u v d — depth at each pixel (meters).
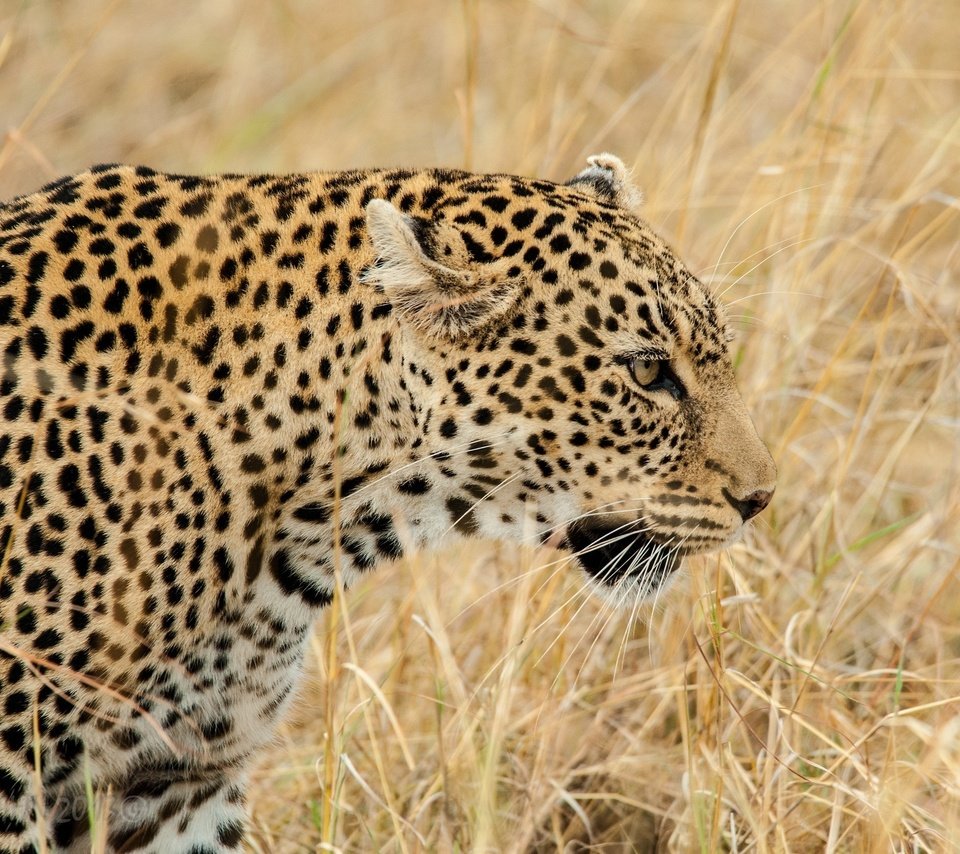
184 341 7.71
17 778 7.55
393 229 7.49
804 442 11.81
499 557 10.62
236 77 16.47
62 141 15.98
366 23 17.50
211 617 7.87
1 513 7.43
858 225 12.48
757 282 11.81
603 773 9.90
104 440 7.52
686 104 13.57
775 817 8.73
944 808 8.64
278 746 9.73
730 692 9.55
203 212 7.97
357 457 7.93
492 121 15.66
